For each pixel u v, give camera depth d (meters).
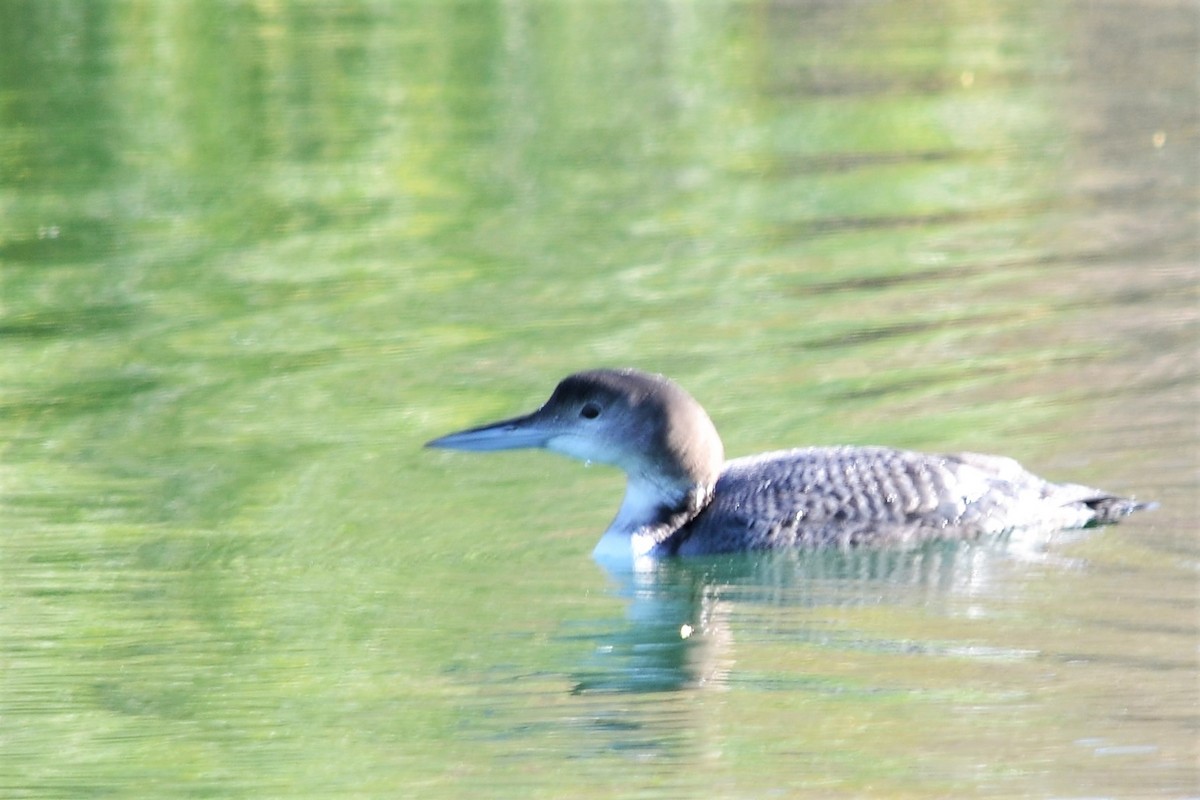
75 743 10.12
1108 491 13.59
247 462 14.95
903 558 12.49
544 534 13.38
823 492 12.75
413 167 25.48
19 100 28.81
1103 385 16.12
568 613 11.87
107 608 12.05
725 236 22.02
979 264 20.52
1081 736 9.82
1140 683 10.45
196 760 9.79
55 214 23.23
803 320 18.53
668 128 27.91
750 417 15.60
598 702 10.48
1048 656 10.85
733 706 10.34
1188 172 24.59
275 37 33.53
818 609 11.74
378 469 14.77
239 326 18.77
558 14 36.62
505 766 9.70
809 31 35.91
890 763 9.59
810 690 10.52
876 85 30.91
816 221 22.69
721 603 11.94
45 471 14.80
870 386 16.34
